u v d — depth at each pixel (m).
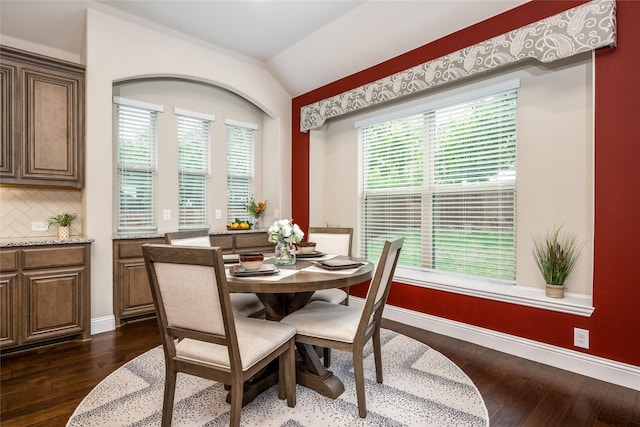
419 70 3.04
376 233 3.88
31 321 2.54
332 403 1.86
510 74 2.74
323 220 4.42
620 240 2.08
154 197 3.73
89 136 2.95
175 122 3.88
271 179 4.53
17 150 2.67
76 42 3.24
